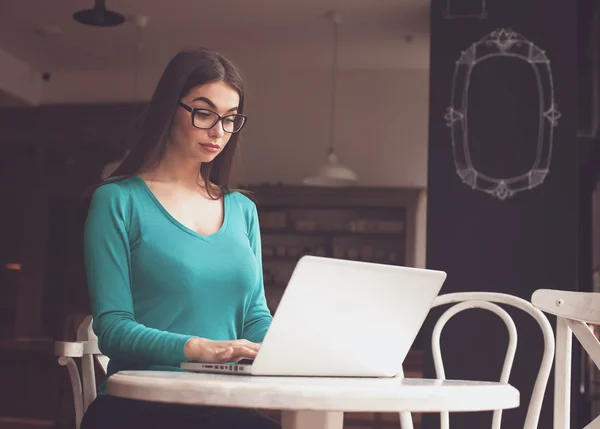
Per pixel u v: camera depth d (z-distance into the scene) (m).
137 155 1.79
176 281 1.68
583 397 5.16
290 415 1.30
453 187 4.68
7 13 6.98
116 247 1.67
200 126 1.73
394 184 8.30
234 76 1.78
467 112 4.72
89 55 8.11
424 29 7.11
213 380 1.19
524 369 4.39
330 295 1.34
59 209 8.66
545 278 4.54
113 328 1.58
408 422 1.86
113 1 6.61
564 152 4.61
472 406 1.23
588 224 5.79
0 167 8.68
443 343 4.52
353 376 1.46
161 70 8.58
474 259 4.61
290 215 8.70
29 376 6.59
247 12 6.80
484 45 4.75
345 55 7.98
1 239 8.68
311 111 8.47
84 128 8.38
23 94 8.44
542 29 4.70
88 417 1.64
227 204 1.86
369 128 8.38
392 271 1.39
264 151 8.50
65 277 8.59
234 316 1.76
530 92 4.67
